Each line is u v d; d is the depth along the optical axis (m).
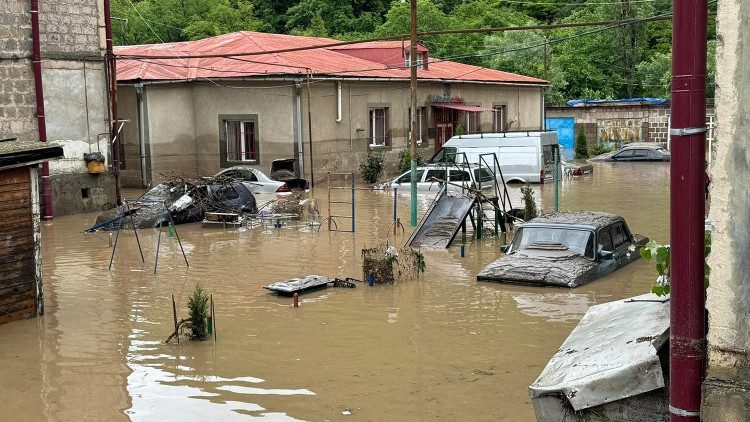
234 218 21.47
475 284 13.96
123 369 9.80
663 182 31.11
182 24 57.94
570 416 5.85
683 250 4.79
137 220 21.34
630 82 58.50
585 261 14.04
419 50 38.41
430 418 8.03
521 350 10.21
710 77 33.62
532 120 47.12
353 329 11.32
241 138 32.19
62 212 24.48
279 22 63.19
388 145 35.91
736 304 4.66
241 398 8.73
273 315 12.17
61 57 24.22
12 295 12.11
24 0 22.83
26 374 9.69
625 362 5.73
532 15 69.12
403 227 20.56
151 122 31.33
